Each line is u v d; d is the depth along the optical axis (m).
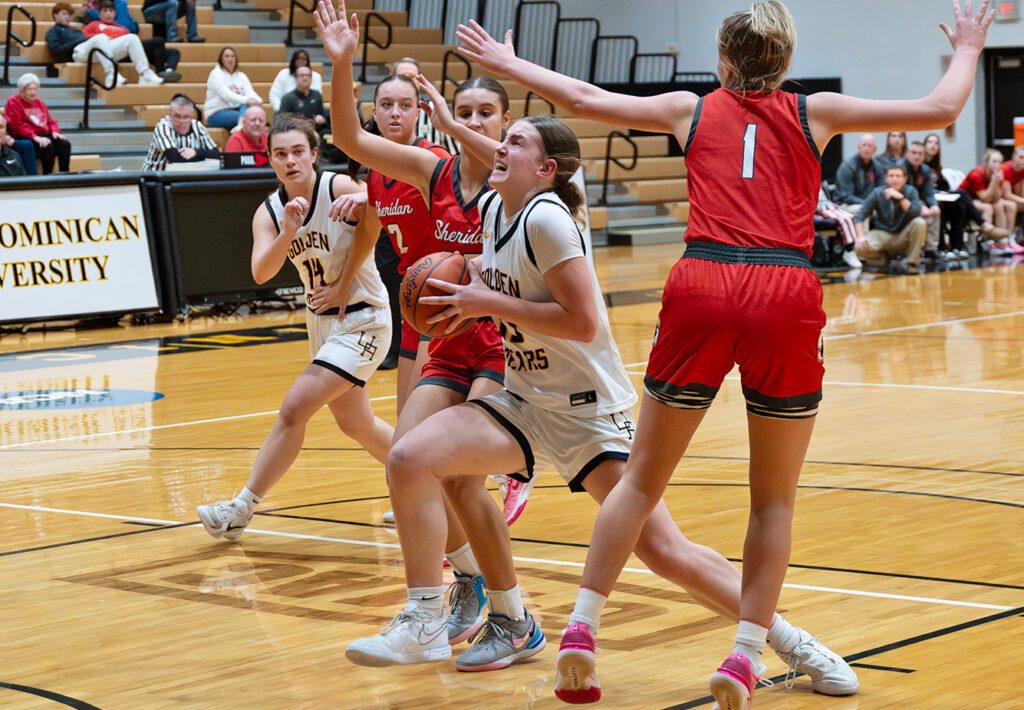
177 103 22.20
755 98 4.91
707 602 5.36
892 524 8.12
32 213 18.80
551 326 5.28
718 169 4.85
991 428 11.27
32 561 7.81
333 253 8.10
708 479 9.56
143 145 26.89
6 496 9.63
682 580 5.31
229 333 18.95
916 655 5.68
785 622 5.36
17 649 6.14
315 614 6.63
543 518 8.56
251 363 16.20
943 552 7.42
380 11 34.34
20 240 18.69
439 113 6.33
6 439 11.88
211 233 20.36
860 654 5.73
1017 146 28.92
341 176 8.16
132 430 12.20
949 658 5.62
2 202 18.56
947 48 32.06
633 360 15.56
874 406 12.48
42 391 14.48
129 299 19.56
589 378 5.52
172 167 20.97
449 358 6.43
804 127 4.84
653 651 5.89
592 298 5.32
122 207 19.55
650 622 6.34
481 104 6.69
